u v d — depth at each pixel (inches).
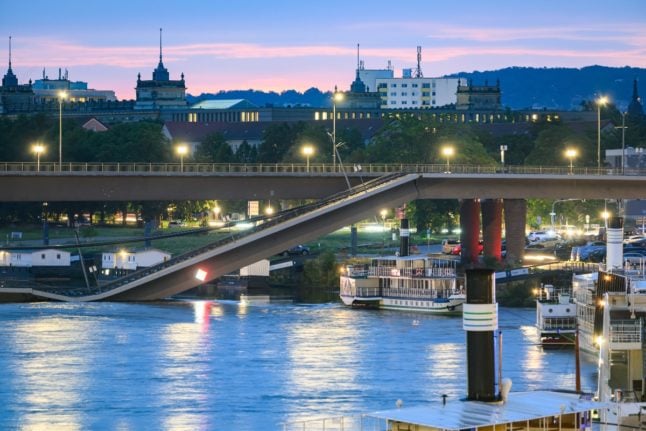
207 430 7091.5
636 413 6003.9
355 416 6811.0
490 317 5369.1
